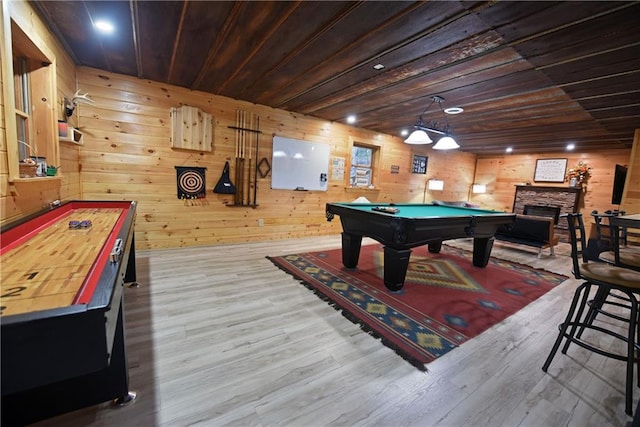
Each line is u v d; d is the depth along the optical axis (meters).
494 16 1.85
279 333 2.07
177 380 1.56
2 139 1.55
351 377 1.66
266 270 3.36
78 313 0.71
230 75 3.24
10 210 1.63
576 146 6.30
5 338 0.66
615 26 1.88
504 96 3.35
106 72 3.35
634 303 1.53
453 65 2.62
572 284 3.43
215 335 2.01
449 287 3.12
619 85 2.85
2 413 1.17
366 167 6.28
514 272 3.77
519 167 7.76
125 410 1.35
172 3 1.92
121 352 1.33
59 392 1.24
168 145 3.83
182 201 4.03
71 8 2.02
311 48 2.45
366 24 2.04
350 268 3.57
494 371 1.77
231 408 1.40
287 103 4.29
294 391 1.53
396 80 3.07
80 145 3.25
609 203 6.40
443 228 3.02
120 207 2.71
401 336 2.10
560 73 2.65
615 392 1.64
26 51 2.08
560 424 1.40
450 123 4.83
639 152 4.43
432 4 1.77
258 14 1.99
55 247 1.38
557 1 1.67
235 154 4.36
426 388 1.60
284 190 4.97
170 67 3.12
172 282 2.88
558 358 1.93
